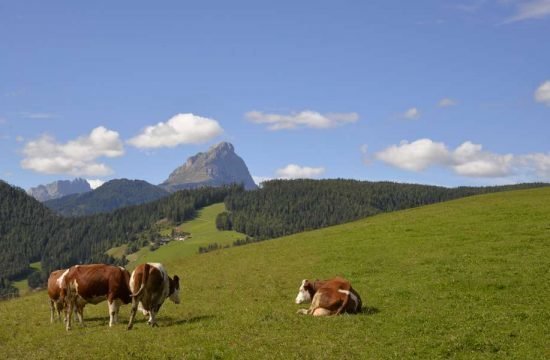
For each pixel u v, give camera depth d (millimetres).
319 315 21312
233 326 20188
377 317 20703
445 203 64312
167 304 26703
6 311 30234
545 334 17750
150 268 20828
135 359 16422
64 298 21766
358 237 45531
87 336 19797
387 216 59500
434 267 29953
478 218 46062
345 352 16484
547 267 27594
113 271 21625
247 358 16094
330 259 37125
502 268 28156
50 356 17344
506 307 21281
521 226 40156
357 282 28719
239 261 43312
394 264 32469
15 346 19766
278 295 27344
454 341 17156
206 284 32844
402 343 17281
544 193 60188
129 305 26531
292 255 41938
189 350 17062
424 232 42812
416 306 22297
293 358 15930
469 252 33312
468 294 23750
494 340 17219
